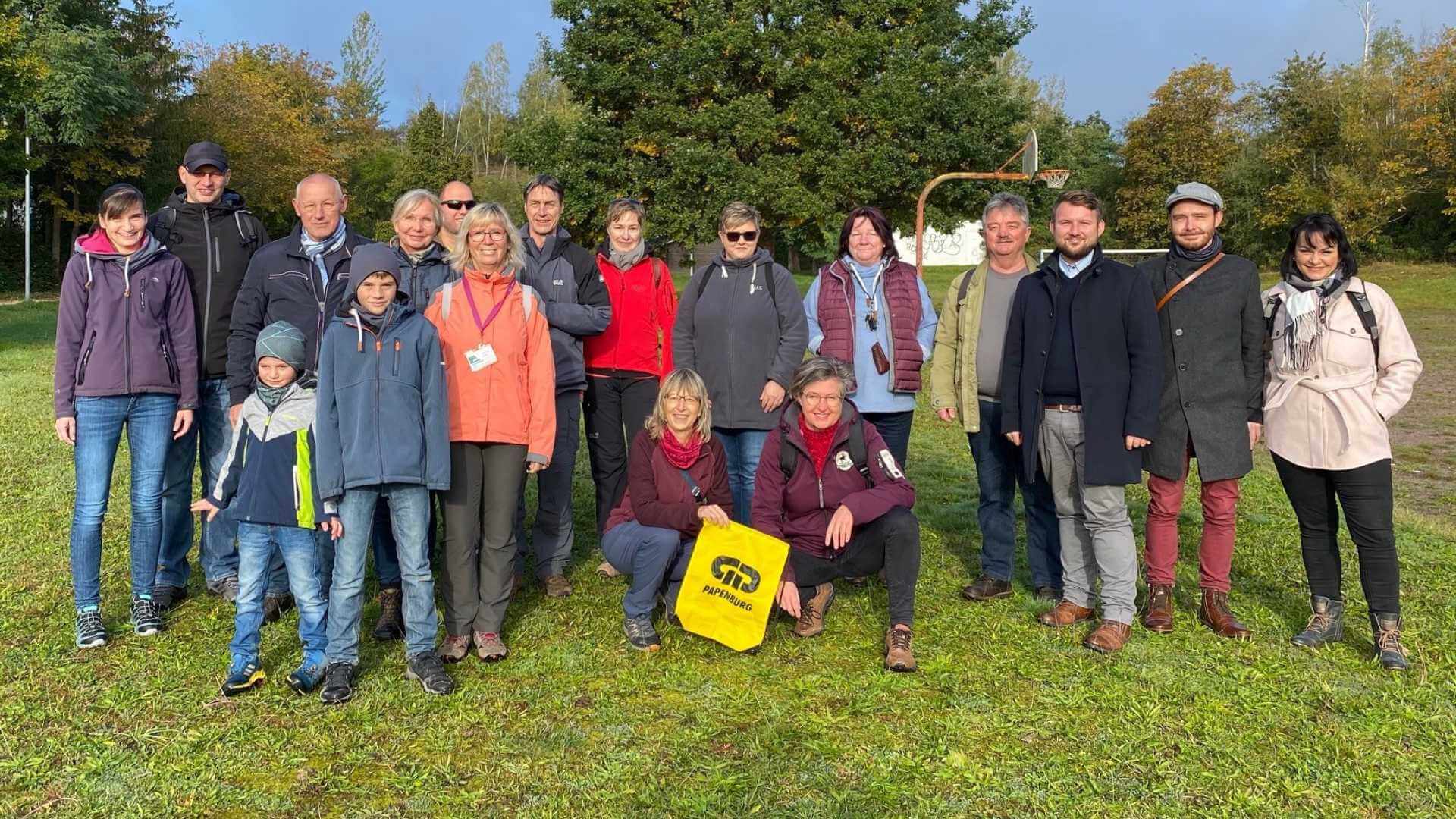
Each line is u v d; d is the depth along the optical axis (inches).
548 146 872.3
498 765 118.1
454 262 150.8
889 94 784.3
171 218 168.1
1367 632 164.7
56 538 206.4
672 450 160.1
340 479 132.0
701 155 759.7
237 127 1411.2
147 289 154.7
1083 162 1793.8
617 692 139.7
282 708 131.5
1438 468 347.3
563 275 177.9
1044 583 183.6
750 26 780.0
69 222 1325.0
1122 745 123.2
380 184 2054.6
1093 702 136.2
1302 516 161.3
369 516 136.3
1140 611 172.9
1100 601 179.2
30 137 1075.9
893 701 136.9
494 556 150.3
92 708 130.6
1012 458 182.1
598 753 121.4
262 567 136.6
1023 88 1739.7
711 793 111.6
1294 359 156.3
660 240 819.4
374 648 155.0
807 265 1644.9
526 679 143.6
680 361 185.8
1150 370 152.6
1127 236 1646.2
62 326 151.6
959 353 185.5
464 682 141.9
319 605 138.8
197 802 109.3
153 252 156.1
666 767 118.0
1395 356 150.6
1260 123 1518.2
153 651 149.6
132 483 157.8
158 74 1349.7
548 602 177.9
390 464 132.5
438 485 136.9
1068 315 159.8
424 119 1898.4
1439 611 174.4
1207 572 166.9
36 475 263.3
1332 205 1321.4
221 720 128.1
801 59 799.7
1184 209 158.9
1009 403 168.2
